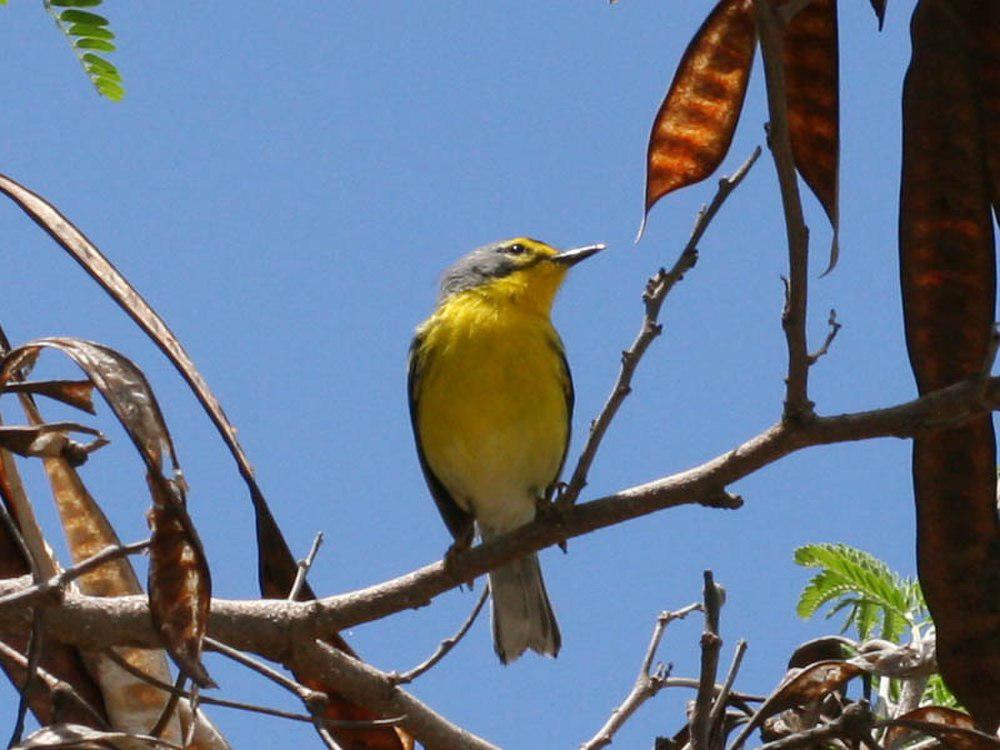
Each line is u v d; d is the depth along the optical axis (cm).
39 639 676
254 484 744
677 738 1023
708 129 934
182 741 904
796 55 895
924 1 841
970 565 841
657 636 1066
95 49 890
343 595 977
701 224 862
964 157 838
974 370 842
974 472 839
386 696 994
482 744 1034
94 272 699
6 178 726
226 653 798
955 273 842
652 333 905
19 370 864
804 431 850
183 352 714
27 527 813
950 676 850
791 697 977
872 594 1105
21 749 608
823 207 895
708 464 902
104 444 791
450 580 970
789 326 833
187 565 688
